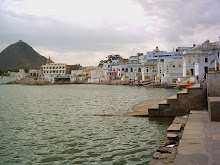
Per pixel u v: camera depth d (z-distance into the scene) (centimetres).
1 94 6638
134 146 1397
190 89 2136
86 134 1723
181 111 2175
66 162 1186
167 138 1334
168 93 5547
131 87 9231
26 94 6575
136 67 12131
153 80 10188
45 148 1423
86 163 1163
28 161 1219
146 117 2269
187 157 867
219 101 1470
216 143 1009
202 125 1391
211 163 786
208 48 6950
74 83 15425
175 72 8100
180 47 11700
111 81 12925
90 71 16475
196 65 6875
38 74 18912
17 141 1588
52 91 7894
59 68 18300
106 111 2831
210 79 1891
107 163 1151
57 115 2644
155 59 11588
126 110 2812
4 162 1212
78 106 3466
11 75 19200
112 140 1544
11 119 2425
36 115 2678
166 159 1000
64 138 1634
